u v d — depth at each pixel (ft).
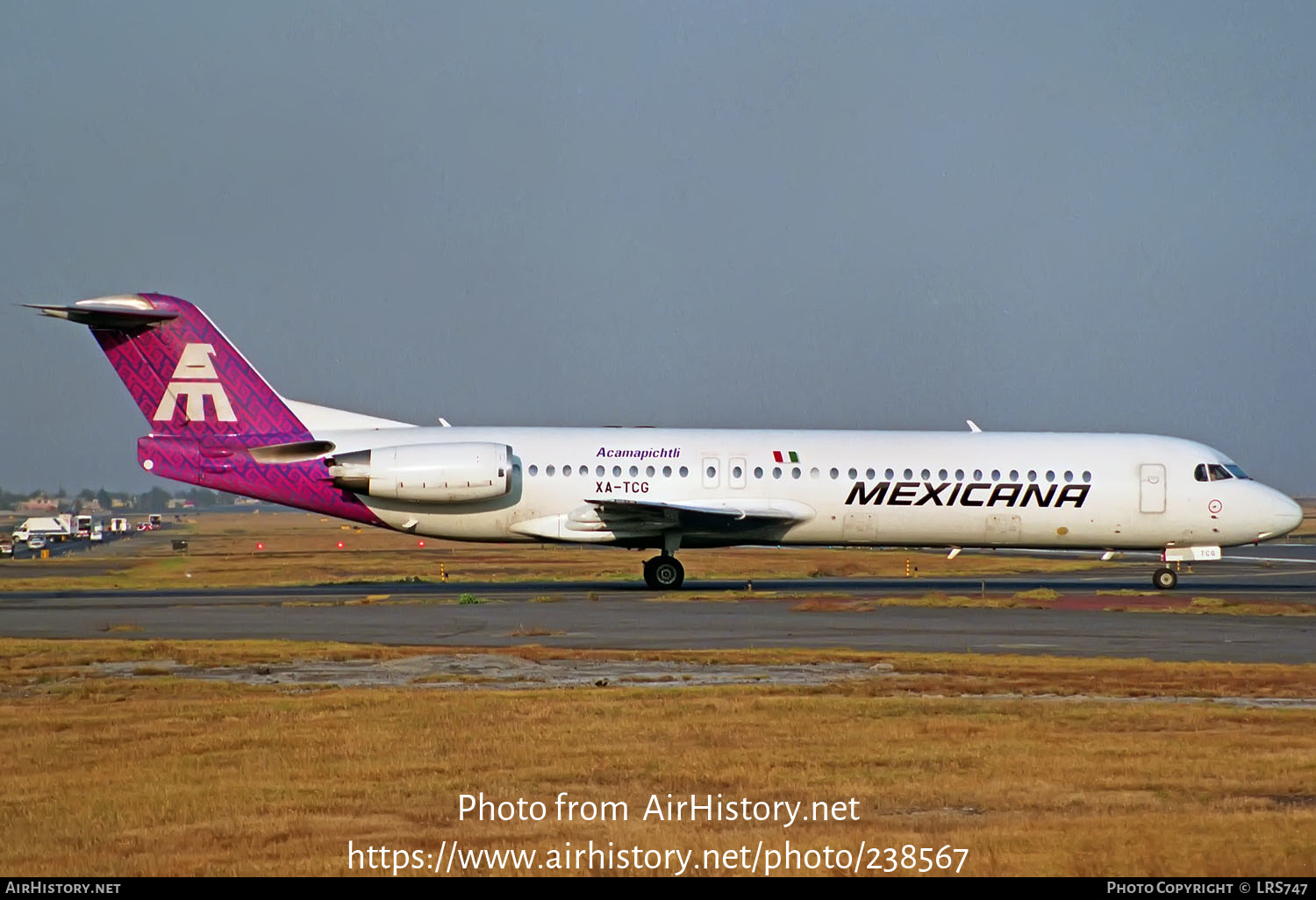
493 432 401.70
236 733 157.79
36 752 148.25
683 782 133.28
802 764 141.08
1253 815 119.24
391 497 384.47
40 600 370.32
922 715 169.07
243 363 382.42
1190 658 234.17
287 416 384.06
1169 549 417.08
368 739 153.89
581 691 188.55
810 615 310.45
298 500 387.14
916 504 401.29
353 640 258.98
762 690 189.98
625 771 138.21
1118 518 405.59
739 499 397.60
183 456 381.40
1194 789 129.90
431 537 400.88
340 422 401.29
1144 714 169.37
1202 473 408.26
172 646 242.37
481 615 310.86
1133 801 125.29
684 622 294.66
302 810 123.65
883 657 228.84
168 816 121.60
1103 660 228.02
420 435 397.19
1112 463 407.03
